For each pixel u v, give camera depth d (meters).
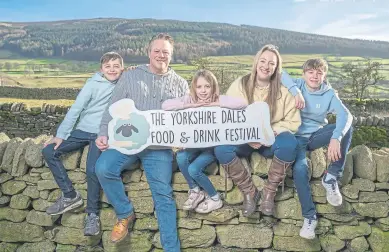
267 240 4.27
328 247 4.26
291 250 4.27
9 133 14.52
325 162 4.25
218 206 4.20
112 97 4.16
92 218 4.28
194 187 4.21
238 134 4.12
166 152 4.23
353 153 4.37
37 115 14.43
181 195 4.30
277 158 3.98
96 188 4.23
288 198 4.24
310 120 4.26
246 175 4.12
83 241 4.39
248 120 4.11
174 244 4.16
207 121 4.11
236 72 16.11
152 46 4.10
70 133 4.29
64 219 4.40
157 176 4.15
